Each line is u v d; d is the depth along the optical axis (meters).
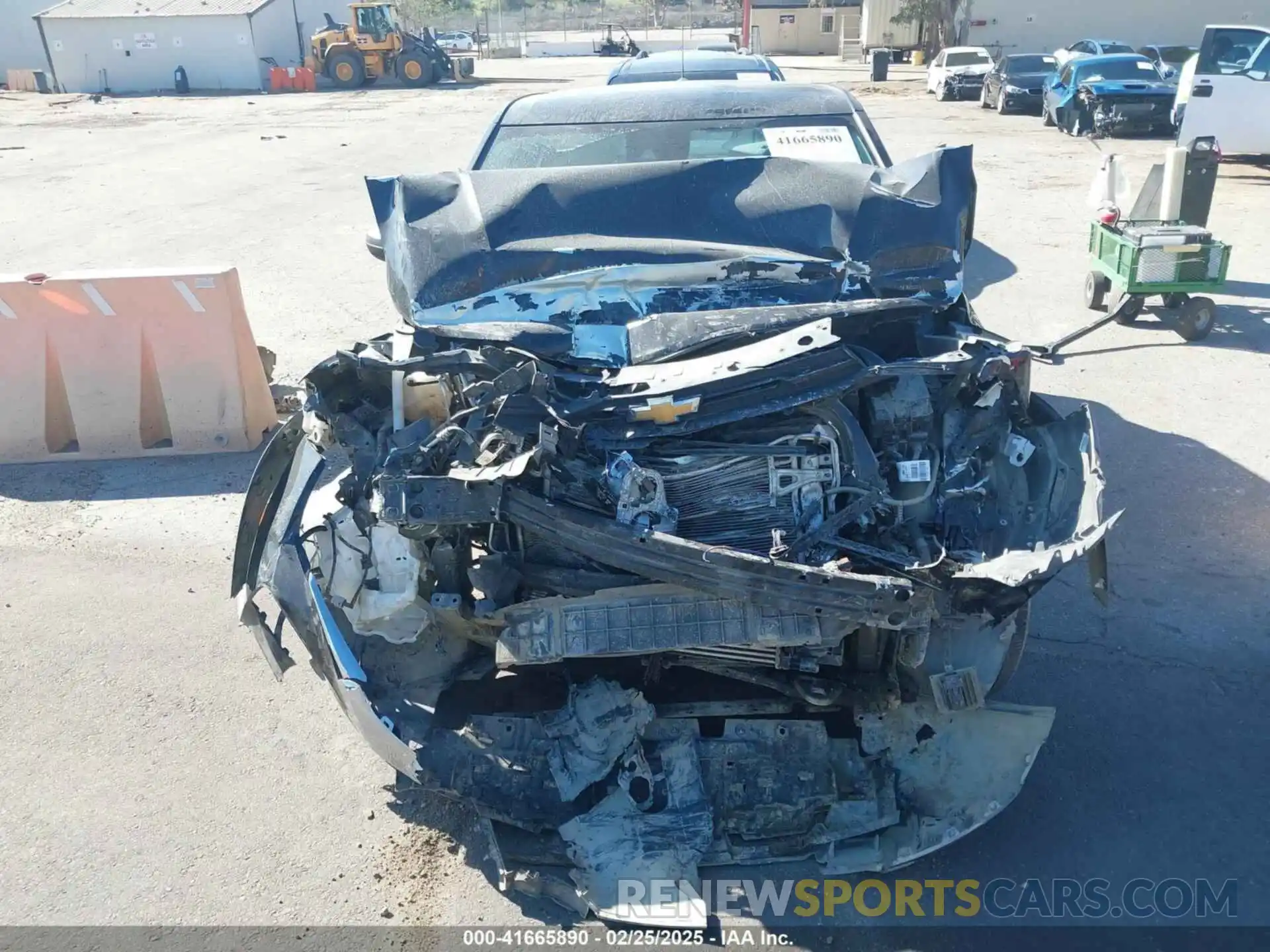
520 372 3.04
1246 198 12.27
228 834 3.37
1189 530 4.99
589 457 3.01
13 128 24.05
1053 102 18.53
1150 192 7.79
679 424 3.02
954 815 3.06
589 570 3.00
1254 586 4.53
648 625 2.88
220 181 15.88
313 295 9.44
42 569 5.07
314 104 28.48
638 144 4.85
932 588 2.77
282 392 7.09
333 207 13.58
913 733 3.18
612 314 3.51
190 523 5.53
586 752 3.12
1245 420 6.18
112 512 5.68
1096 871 3.12
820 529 2.96
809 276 3.60
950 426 3.28
